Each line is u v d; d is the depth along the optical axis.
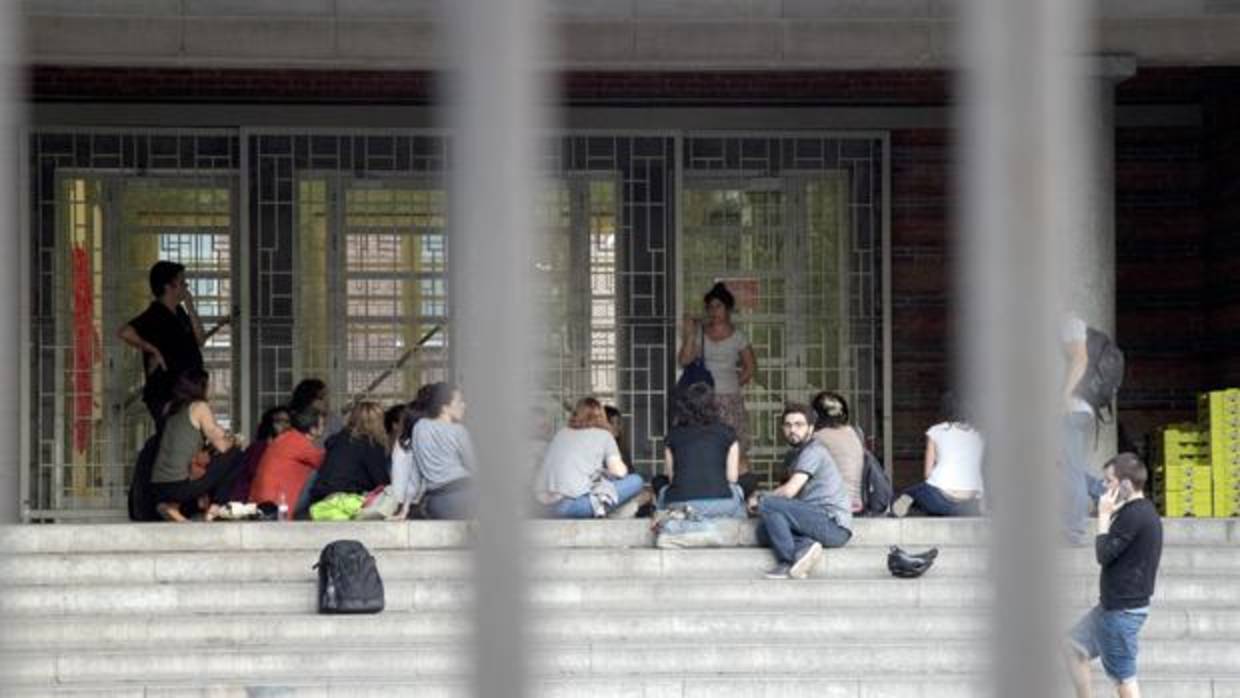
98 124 45.59
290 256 46.09
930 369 47.03
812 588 33.03
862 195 46.91
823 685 30.56
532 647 6.82
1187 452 38.91
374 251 46.28
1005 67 6.79
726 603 33.00
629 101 46.47
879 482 36.16
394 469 35.75
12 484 7.43
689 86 46.53
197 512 37.59
